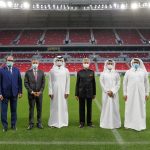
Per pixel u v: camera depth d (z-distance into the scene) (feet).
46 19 221.87
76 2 202.39
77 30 219.82
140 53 200.34
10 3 202.08
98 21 221.87
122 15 218.18
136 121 35.91
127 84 37.22
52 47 205.05
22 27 222.48
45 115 48.49
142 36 209.46
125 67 179.11
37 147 28.81
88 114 38.37
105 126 37.22
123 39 206.18
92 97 37.91
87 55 200.13
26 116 47.14
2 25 222.48
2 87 35.32
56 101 37.91
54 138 32.12
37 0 200.85
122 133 34.45
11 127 36.55
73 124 40.04
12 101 35.96
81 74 37.91
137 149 28.12
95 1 201.98
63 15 218.18
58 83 37.91
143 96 36.29
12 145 29.48
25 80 37.14
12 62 35.81
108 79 37.55
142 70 36.91
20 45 201.05
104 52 201.57
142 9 206.18
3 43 203.92
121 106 59.26
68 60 191.93
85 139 31.73
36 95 36.45
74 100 68.85
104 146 29.14
